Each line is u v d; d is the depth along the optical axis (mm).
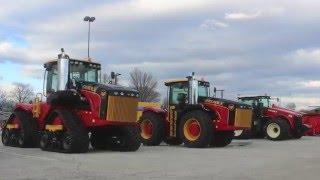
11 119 18344
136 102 16375
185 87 20719
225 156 15203
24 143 17484
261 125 27078
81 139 15367
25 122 17500
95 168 11586
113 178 10055
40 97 17375
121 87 16328
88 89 16094
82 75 17094
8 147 17891
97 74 17562
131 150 16750
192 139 19562
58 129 15602
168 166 12211
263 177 10492
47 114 16531
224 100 20234
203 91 21484
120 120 15836
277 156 15305
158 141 20656
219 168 11930
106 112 15609
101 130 16875
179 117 20484
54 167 11688
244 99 28000
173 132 20562
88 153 15555
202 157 14773
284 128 26062
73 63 16891
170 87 21109
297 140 26016
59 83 16328
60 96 15992
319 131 32781
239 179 10172
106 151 16547
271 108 27109
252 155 15664
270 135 26594
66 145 15438
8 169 11289
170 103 20891
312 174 11016
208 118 19359
